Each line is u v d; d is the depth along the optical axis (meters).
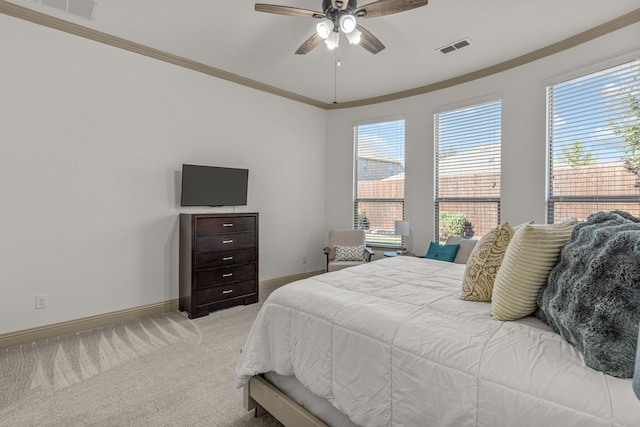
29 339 2.76
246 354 1.77
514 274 1.28
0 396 2.01
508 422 0.90
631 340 0.83
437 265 2.54
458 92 4.14
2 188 2.65
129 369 2.35
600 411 0.78
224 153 4.09
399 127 4.77
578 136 3.16
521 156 3.58
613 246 0.93
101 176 3.14
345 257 4.57
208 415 1.85
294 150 4.92
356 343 1.33
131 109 3.32
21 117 2.72
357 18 2.76
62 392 2.06
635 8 2.66
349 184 5.21
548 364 0.94
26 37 2.73
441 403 1.05
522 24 2.91
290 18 2.85
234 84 4.18
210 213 3.71
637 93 2.77
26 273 2.76
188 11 2.73
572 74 3.14
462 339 1.12
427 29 2.99
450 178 4.28
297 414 1.54
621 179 2.88
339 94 4.82
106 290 3.19
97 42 3.09
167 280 3.62
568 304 1.02
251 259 4.00
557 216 3.34
